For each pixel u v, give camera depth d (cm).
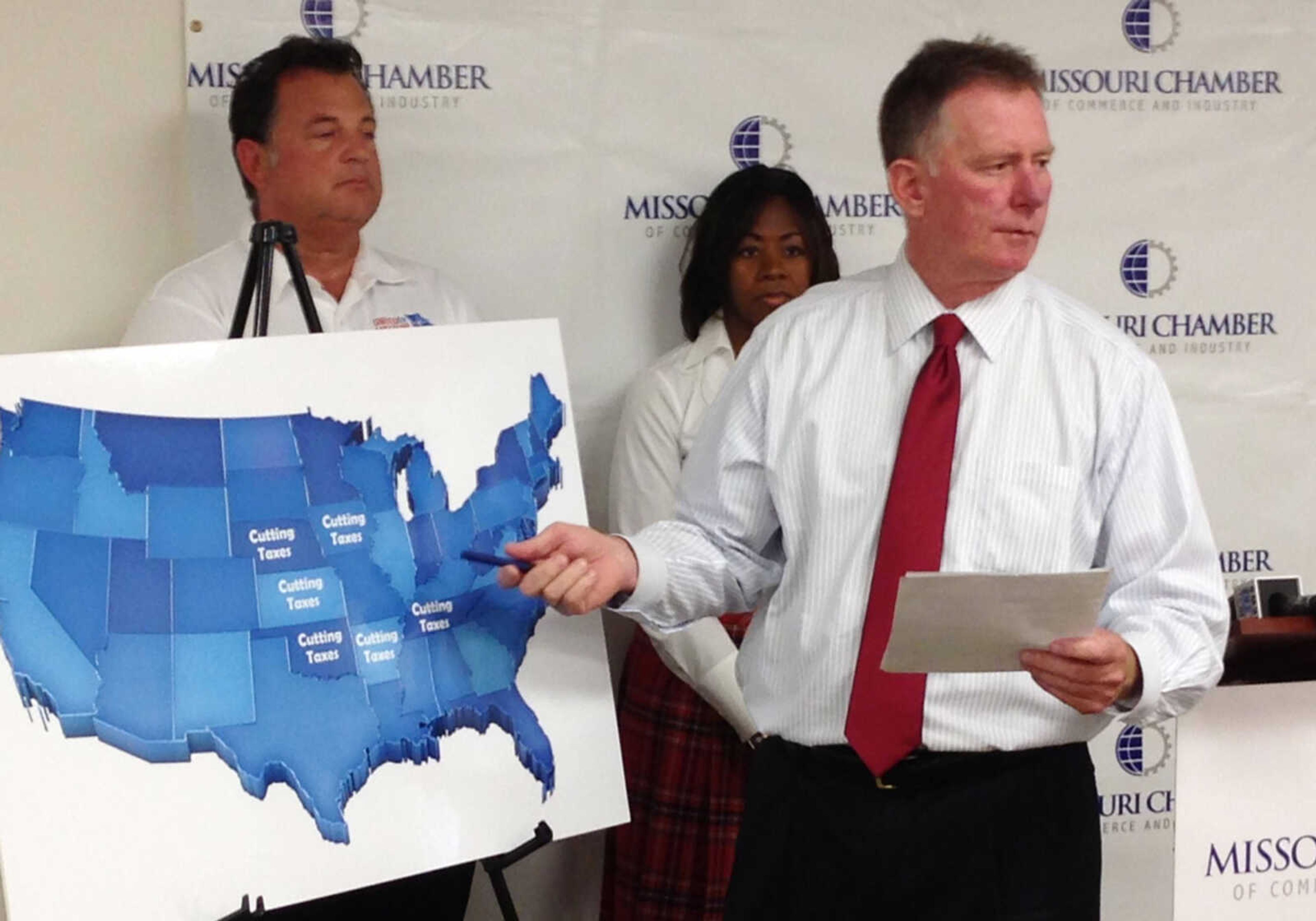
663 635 189
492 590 175
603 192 264
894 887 167
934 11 269
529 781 172
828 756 170
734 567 184
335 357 170
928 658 153
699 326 257
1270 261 285
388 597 167
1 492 150
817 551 173
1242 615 209
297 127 217
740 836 181
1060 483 167
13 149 242
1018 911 165
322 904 197
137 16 245
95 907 146
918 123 169
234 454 162
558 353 186
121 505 155
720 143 266
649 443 246
